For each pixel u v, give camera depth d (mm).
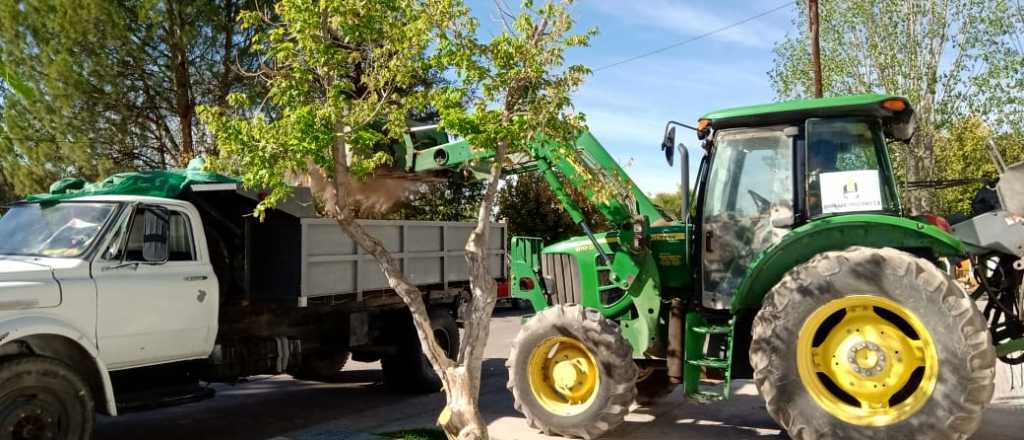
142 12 16812
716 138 6941
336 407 9086
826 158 6457
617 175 7219
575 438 6953
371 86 5852
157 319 6703
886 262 5648
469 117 5555
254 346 7977
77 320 6074
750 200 6766
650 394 8148
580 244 7855
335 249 8234
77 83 16891
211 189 7441
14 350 5758
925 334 5527
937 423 5414
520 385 7156
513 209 23266
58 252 6426
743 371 6621
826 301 5801
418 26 5539
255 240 8008
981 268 6582
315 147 5496
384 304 9297
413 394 9914
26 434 5566
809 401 5785
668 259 7367
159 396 6789
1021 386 8281
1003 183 6488
